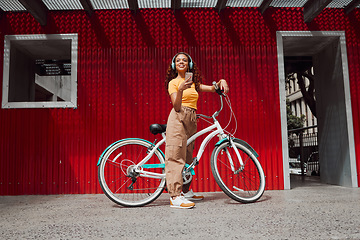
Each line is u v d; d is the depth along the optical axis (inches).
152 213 90.8
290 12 158.9
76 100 148.8
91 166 145.5
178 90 97.3
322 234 63.6
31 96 184.4
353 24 160.6
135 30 154.3
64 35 152.7
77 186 144.4
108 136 147.3
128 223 77.2
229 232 66.4
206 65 153.3
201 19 156.2
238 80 152.8
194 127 109.0
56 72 232.2
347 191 135.9
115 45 153.0
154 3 151.5
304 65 251.9
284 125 150.7
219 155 145.9
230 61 153.9
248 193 127.6
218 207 98.7
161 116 149.3
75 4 150.1
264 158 148.3
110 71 151.3
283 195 125.7
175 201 99.5
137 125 148.6
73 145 146.5
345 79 155.9
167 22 155.3
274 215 83.6
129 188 109.5
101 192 144.3
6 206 109.0
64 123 147.7
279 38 156.3
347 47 158.7
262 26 157.2
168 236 63.9
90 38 153.2
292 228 68.9
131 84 151.1
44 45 161.3
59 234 67.5
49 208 103.5
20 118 147.7
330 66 169.6
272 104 152.1
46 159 145.6
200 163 146.3
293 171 303.6
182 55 110.1
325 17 159.8
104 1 147.0
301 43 168.7
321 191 137.6
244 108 151.2
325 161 180.5
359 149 152.9
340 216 81.0
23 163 145.2
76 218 85.2
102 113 148.9
